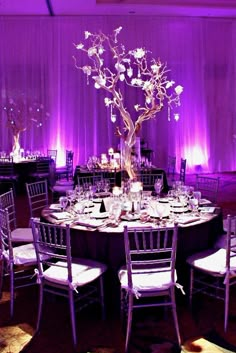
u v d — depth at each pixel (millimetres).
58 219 3508
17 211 6703
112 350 2789
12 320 3221
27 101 10086
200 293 3631
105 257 3230
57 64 10070
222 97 10891
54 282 2951
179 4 9234
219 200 7527
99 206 3975
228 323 3123
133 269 3062
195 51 10516
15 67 9969
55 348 2824
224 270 3023
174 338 2922
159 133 10672
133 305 3090
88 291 3387
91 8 9273
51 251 3473
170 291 2834
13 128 8727
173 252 2791
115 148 10258
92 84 10250
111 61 9953
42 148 10258
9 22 9844
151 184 6199
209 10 9664
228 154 11117
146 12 9703
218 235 3711
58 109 10234
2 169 7859
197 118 10797
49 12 9562
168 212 3539
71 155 9227
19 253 3455
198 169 10992
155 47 10188
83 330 3053
